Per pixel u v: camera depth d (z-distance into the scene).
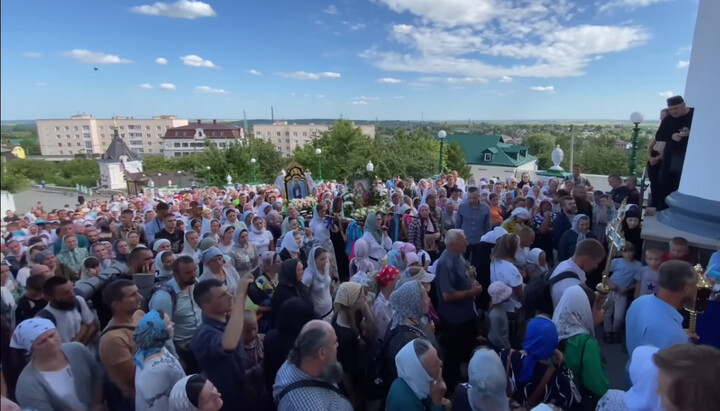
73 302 2.96
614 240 3.34
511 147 54.97
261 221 7.71
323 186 14.70
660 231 4.97
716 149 4.71
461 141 56.03
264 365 3.28
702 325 3.37
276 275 4.71
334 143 45.41
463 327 4.17
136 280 4.12
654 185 6.54
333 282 5.81
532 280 3.72
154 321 2.57
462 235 4.13
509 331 4.27
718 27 4.69
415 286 3.26
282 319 3.23
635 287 4.81
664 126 6.25
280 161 48.12
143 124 102.62
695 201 4.92
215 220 7.15
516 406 2.74
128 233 5.93
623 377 4.23
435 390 2.49
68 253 3.49
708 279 3.34
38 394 2.31
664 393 1.49
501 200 10.26
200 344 2.88
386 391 3.23
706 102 4.81
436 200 8.60
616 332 4.93
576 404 2.63
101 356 2.78
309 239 6.84
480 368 2.32
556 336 2.65
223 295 2.98
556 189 9.67
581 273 3.42
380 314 3.83
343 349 3.42
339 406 2.49
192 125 107.38
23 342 2.30
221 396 2.81
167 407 2.46
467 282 4.15
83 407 2.56
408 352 2.51
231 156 46.66
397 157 36.69
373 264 5.74
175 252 6.73
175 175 52.66
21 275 2.72
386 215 7.50
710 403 1.37
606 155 40.41
